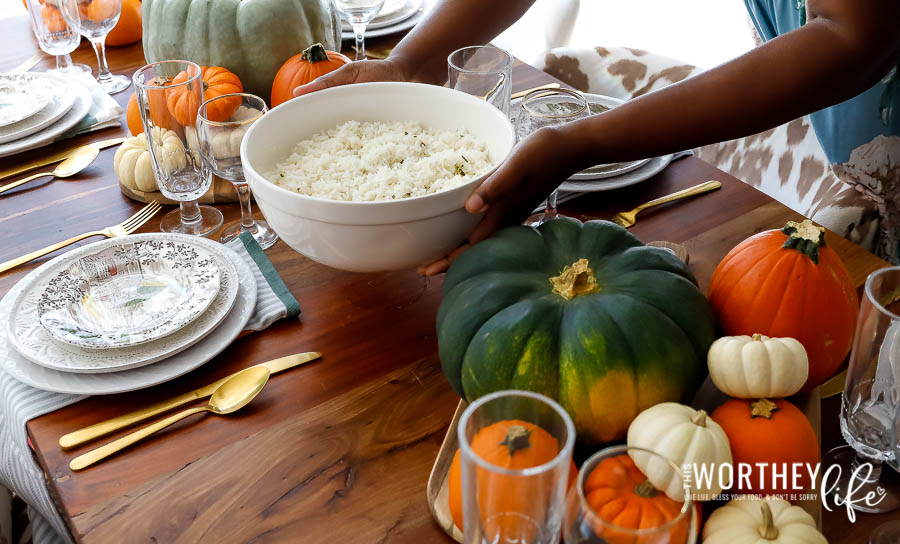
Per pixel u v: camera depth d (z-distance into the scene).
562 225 0.79
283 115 0.94
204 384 0.82
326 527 0.68
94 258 0.92
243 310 0.88
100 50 1.39
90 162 1.19
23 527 1.25
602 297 0.69
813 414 0.74
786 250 0.72
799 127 1.46
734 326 0.75
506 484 0.51
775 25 1.36
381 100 0.98
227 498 0.70
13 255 1.01
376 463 0.74
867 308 0.64
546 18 1.99
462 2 1.15
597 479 0.55
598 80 1.65
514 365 0.67
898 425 0.63
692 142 0.90
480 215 0.84
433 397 0.80
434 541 0.67
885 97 1.23
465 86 1.06
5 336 0.84
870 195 1.30
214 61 1.25
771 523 0.56
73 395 0.80
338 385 0.82
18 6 2.70
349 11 1.32
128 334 0.83
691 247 1.00
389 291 0.95
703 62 2.83
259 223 1.06
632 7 3.23
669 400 0.67
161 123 0.97
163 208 1.10
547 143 0.84
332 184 0.86
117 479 0.72
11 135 1.19
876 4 0.84
